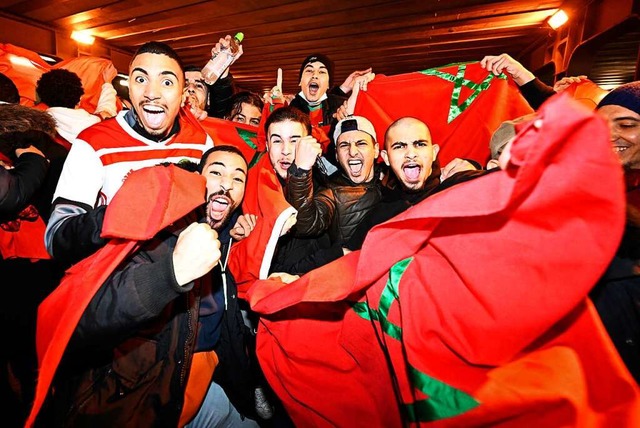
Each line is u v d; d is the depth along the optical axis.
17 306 1.18
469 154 1.98
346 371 1.03
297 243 1.60
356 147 1.71
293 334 1.07
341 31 5.74
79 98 2.00
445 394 0.74
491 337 0.69
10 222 1.29
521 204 0.60
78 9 5.37
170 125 1.46
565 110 0.47
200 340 1.18
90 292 0.76
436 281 0.79
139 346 0.94
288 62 7.66
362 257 0.82
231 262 1.39
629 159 1.11
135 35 6.37
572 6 4.62
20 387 1.21
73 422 0.90
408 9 4.89
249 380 1.29
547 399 0.67
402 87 2.11
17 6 5.30
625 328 0.85
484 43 6.17
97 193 1.31
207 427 1.34
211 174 1.21
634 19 3.78
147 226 0.79
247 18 5.39
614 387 0.65
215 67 2.39
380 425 1.01
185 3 5.03
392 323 0.87
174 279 0.74
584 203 0.54
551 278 0.62
